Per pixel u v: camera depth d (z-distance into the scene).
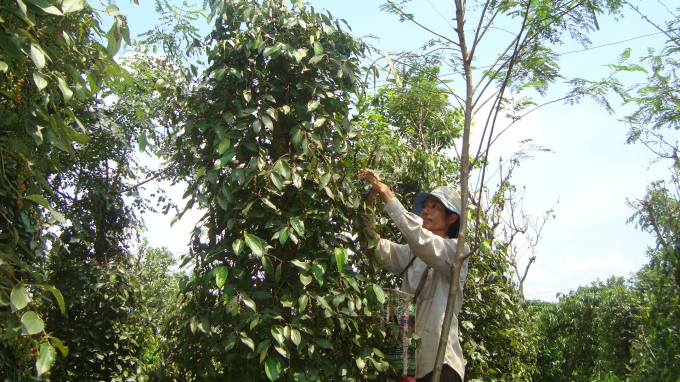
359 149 2.52
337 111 2.41
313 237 2.21
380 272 3.39
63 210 6.27
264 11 2.27
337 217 2.30
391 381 2.29
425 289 2.54
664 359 3.03
